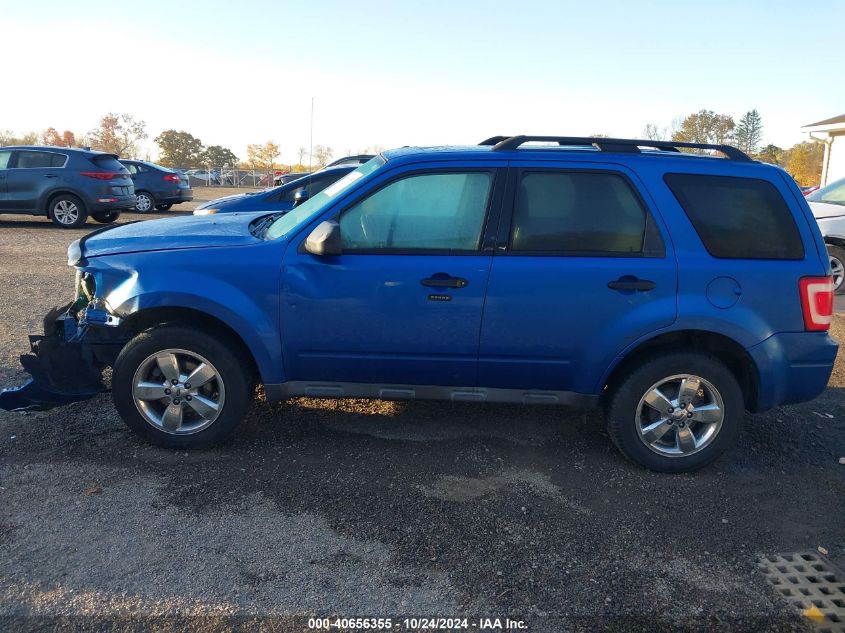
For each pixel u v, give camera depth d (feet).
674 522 11.10
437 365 12.48
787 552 10.36
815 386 12.51
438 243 12.23
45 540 9.85
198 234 13.28
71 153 45.85
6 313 21.98
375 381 12.80
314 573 9.37
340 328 12.25
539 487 12.09
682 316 11.94
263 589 8.99
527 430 14.51
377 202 12.28
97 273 12.41
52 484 11.44
